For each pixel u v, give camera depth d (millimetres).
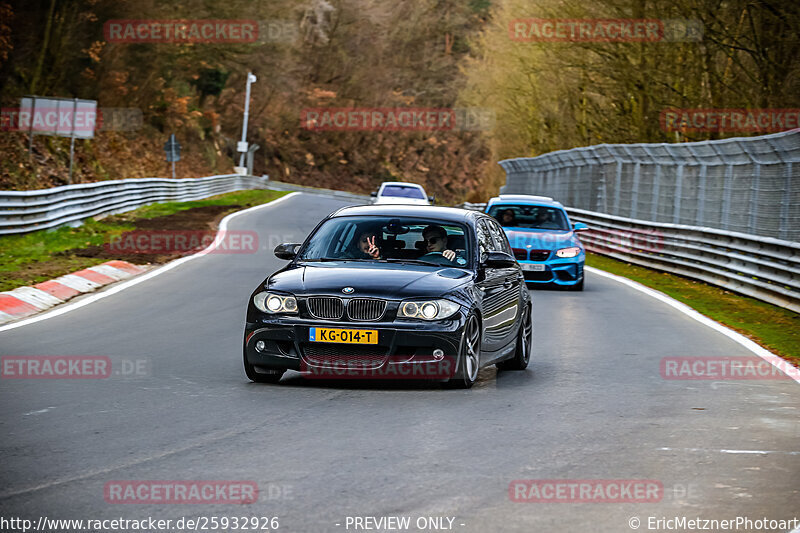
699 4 105750
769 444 23969
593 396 29984
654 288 70562
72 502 17766
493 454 22234
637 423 26156
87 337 39719
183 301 52375
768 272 62250
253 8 199875
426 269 31266
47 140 146125
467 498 18625
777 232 65250
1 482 19000
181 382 30453
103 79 184750
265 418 25422
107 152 183625
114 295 54281
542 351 39750
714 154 76375
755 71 108688
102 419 24922
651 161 95750
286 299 29453
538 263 65188
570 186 131250
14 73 154875
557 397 29672
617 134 143875
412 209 34625
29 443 22219
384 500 18312
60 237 82125
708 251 73438
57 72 161625
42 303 50406
